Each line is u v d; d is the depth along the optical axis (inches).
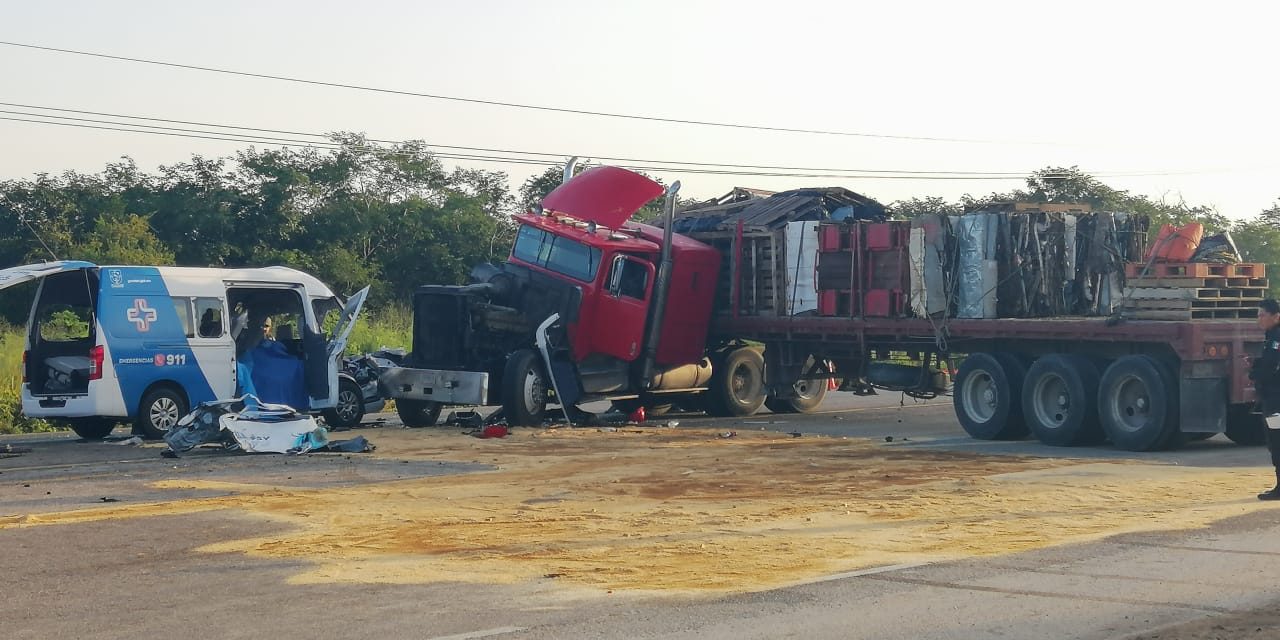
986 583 323.9
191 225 1900.8
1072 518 432.8
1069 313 761.0
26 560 368.8
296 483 534.3
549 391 867.4
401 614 293.9
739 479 546.3
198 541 398.0
